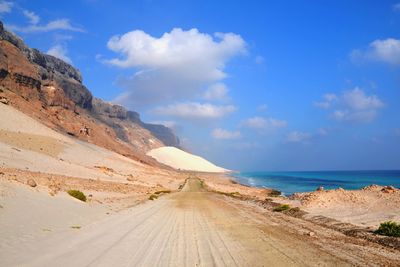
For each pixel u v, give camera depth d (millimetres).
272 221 19500
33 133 87812
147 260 10156
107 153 122000
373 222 17844
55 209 16641
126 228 15922
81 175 57906
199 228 16750
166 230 16047
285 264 9648
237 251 11422
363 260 10094
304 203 27828
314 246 12156
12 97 117750
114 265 9398
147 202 33406
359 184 116750
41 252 9898
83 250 10758
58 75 198375
